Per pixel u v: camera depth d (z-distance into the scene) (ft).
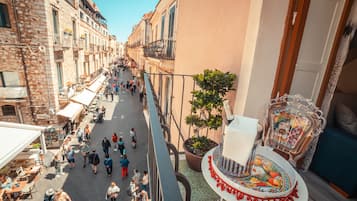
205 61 10.09
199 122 7.38
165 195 1.51
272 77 6.20
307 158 6.09
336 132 5.71
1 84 24.71
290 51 5.75
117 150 28.48
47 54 26.02
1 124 19.88
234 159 3.13
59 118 29.66
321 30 5.89
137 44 80.84
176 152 3.79
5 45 23.56
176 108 15.14
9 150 16.39
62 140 29.50
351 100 6.86
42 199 18.72
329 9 5.76
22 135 19.31
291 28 5.69
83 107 38.78
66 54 33.12
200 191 5.88
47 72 26.66
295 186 3.12
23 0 22.95
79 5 44.98
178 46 14.92
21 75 25.44
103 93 63.31
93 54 61.77
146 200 16.83
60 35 30.35
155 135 2.64
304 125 4.82
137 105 52.85
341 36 5.70
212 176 3.31
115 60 163.02
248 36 6.25
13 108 26.63
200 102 6.95
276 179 3.27
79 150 28.17
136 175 19.79
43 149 23.24
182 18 13.84
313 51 6.03
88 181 21.66
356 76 6.75
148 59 36.65
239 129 3.05
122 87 75.31
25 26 23.90
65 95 30.63
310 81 6.29
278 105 5.53
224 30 8.22
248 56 6.19
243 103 6.43
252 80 6.08
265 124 5.64
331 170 5.68
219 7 8.64
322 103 6.31
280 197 2.84
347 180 5.22
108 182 21.68
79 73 43.29
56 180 21.49
